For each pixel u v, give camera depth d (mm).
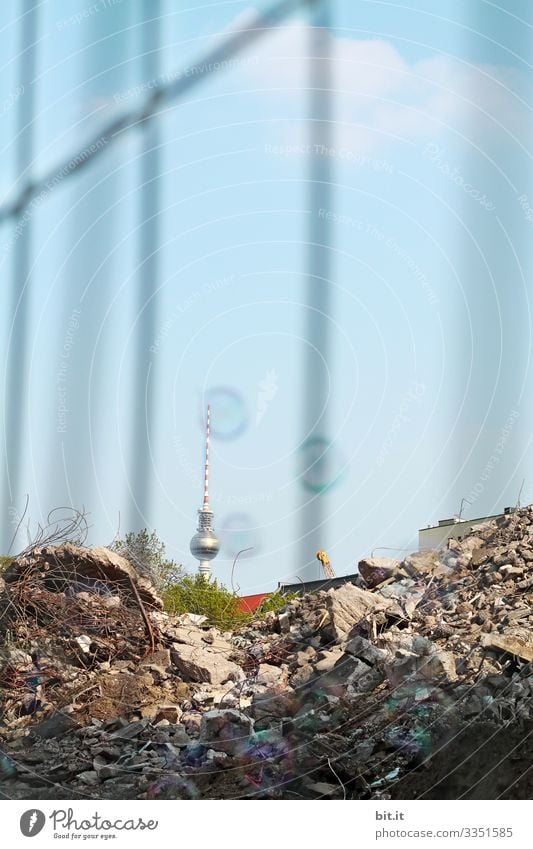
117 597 15172
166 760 10664
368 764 10086
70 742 11383
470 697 10836
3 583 14555
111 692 12727
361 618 14852
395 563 16953
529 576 15023
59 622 14234
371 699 11578
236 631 16469
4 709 12523
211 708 12484
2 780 10203
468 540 17062
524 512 17531
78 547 15367
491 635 12148
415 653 12430
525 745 9445
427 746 10109
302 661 13812
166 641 14672
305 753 10422
